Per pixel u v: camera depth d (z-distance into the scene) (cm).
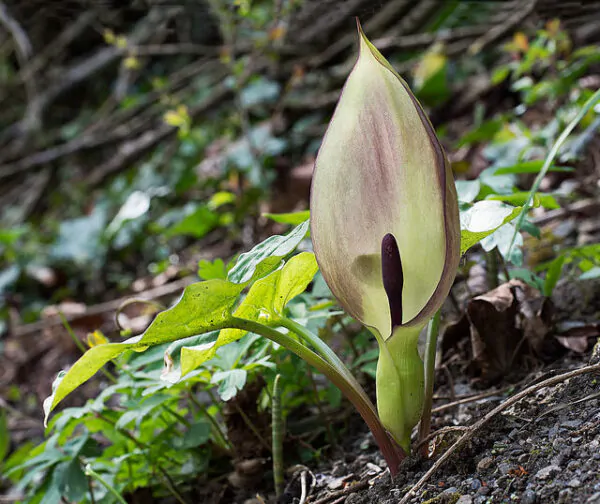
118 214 210
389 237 71
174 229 180
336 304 92
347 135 73
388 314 73
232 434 87
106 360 72
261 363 82
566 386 77
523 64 138
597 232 105
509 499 69
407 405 73
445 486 72
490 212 75
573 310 92
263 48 184
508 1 190
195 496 89
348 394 74
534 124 150
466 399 83
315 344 76
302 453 88
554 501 68
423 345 94
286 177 190
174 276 182
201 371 83
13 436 138
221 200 173
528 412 76
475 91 187
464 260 83
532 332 86
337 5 206
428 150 71
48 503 86
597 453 69
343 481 81
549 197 84
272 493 85
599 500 66
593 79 143
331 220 73
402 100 71
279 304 76
